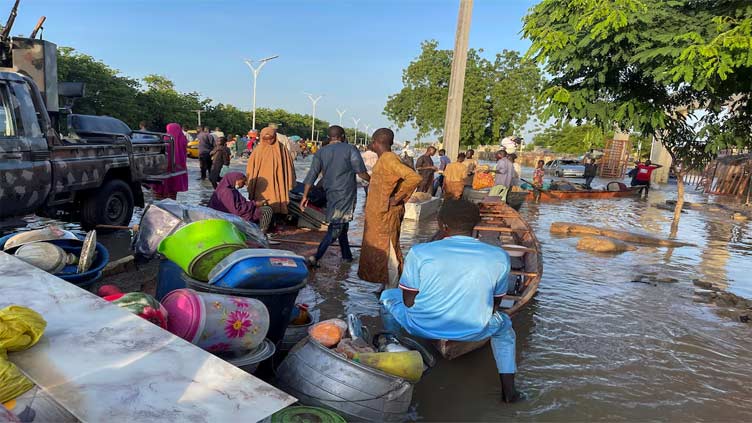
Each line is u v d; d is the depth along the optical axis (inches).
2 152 210.5
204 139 658.8
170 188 384.8
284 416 98.0
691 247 404.2
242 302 120.5
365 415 116.0
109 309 108.1
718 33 201.3
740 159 979.9
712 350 179.8
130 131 350.0
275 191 318.0
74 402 74.2
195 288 133.0
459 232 141.8
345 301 205.2
